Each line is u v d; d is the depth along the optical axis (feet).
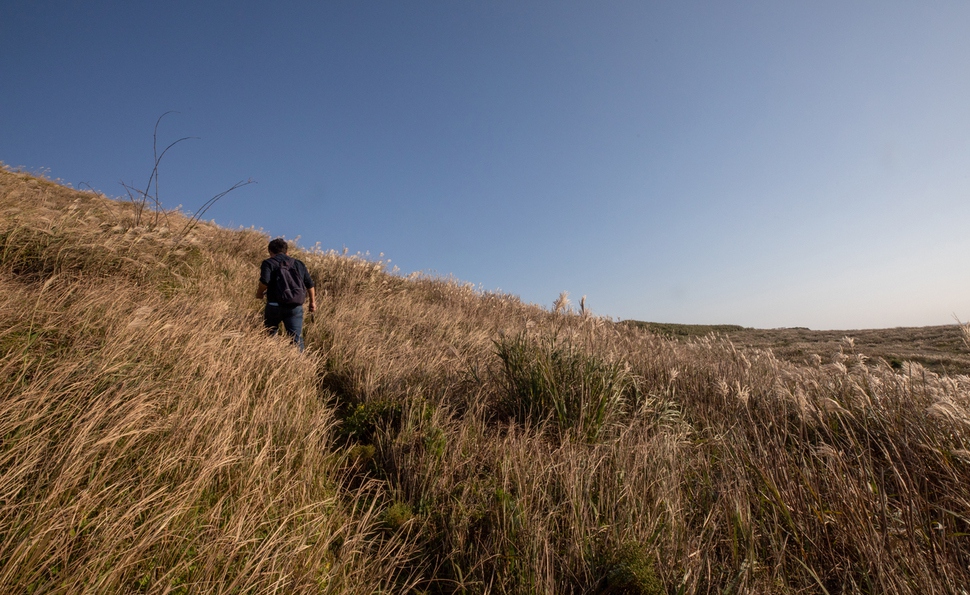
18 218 18.69
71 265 18.03
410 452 11.46
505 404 15.23
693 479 11.19
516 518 8.87
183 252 25.09
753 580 7.63
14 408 8.08
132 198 25.66
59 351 10.68
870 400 12.65
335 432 13.61
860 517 8.62
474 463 11.25
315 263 35.91
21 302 12.32
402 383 16.22
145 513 7.52
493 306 40.63
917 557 7.50
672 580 7.66
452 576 8.36
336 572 7.77
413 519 9.47
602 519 9.30
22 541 5.99
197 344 13.44
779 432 13.30
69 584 5.77
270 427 10.67
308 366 16.67
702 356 21.80
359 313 26.43
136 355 11.36
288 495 9.15
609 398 14.55
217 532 7.39
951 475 9.55
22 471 6.95
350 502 10.27
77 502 6.69
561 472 10.41
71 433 7.97
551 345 16.42
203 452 8.91
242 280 27.14
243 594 6.51
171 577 6.54
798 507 9.36
